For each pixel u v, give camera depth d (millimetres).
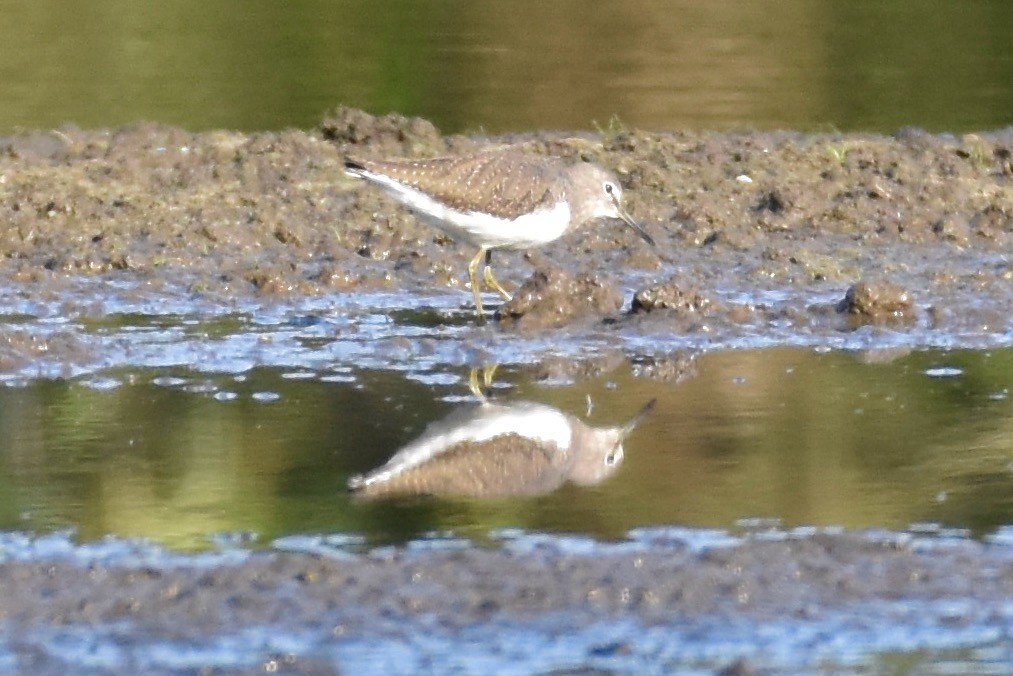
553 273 17984
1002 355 16562
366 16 35406
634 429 14031
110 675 9258
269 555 10969
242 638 9766
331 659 9484
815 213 21719
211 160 23875
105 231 20781
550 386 15477
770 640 9820
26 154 24078
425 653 9586
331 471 12844
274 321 17844
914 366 16156
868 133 25953
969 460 13102
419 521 11742
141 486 12453
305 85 29438
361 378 15711
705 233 21219
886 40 33594
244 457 13180
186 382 15492
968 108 27828
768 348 16844
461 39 33281
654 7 36656
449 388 15359
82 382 15492
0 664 9391
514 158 18172
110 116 26906
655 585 10492
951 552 11062
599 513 11914
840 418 14344
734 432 13945
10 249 20297
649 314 17750
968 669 9461
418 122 25000
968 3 37250
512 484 12602
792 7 36969
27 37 32812
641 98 28625
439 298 18953
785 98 28766
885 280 18281
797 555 10977
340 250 20453
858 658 9594
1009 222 21531
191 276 19422
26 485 12477
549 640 9766
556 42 33188
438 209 17719
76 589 10391
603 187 18953
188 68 30656
